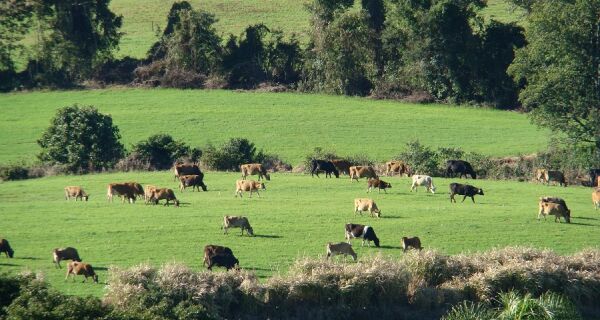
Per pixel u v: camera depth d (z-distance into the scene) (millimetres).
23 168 69312
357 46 97562
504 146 79750
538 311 31719
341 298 38500
